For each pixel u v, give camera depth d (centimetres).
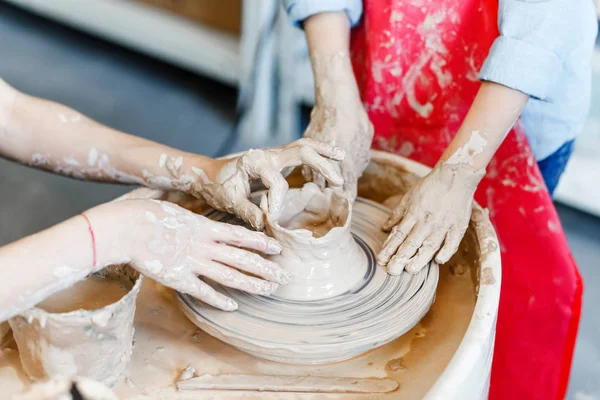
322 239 98
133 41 366
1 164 296
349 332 93
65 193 279
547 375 145
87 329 80
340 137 124
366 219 119
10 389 89
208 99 352
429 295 100
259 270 95
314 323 95
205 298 94
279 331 93
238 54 331
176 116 334
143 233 88
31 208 269
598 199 255
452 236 108
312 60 135
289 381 91
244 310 97
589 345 209
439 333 101
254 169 105
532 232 137
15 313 80
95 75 371
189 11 346
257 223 104
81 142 119
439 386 81
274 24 277
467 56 133
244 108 310
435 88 139
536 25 113
